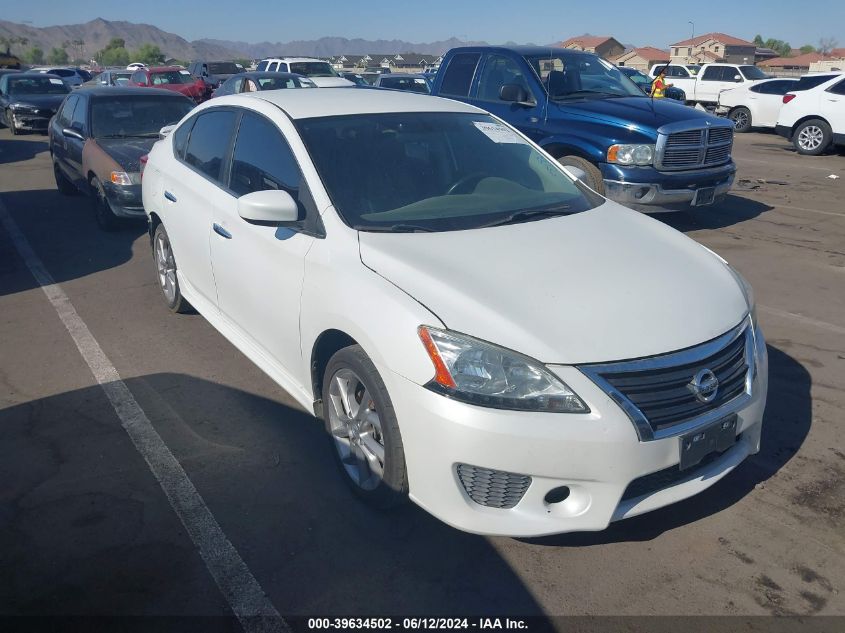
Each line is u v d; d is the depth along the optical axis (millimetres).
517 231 3424
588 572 2904
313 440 3861
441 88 9578
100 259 7258
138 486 3451
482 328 2705
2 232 8359
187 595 2777
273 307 3689
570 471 2619
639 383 2678
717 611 2701
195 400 4293
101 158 8008
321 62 20547
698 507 3305
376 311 2914
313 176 3549
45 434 3914
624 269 3145
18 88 18953
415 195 3641
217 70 27328
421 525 3182
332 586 2828
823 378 4574
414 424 2756
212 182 4480
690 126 7531
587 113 7852
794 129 15203
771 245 7695
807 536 3105
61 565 2928
